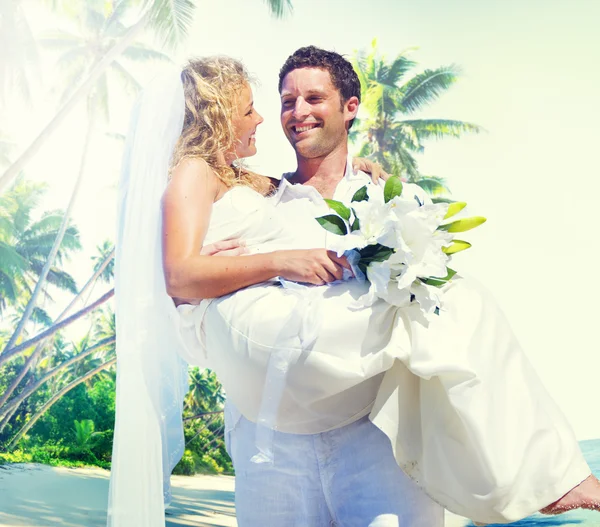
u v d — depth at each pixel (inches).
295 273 83.7
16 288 1151.0
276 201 99.4
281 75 103.4
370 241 80.0
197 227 88.0
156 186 89.9
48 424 1139.9
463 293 84.1
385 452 85.1
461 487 78.4
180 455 89.0
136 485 84.4
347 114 103.0
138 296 87.8
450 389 77.5
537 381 80.7
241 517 90.2
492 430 75.9
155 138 90.9
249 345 82.7
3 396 1113.4
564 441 77.6
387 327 81.7
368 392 85.2
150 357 87.0
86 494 907.4
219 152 94.8
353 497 85.5
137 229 89.0
